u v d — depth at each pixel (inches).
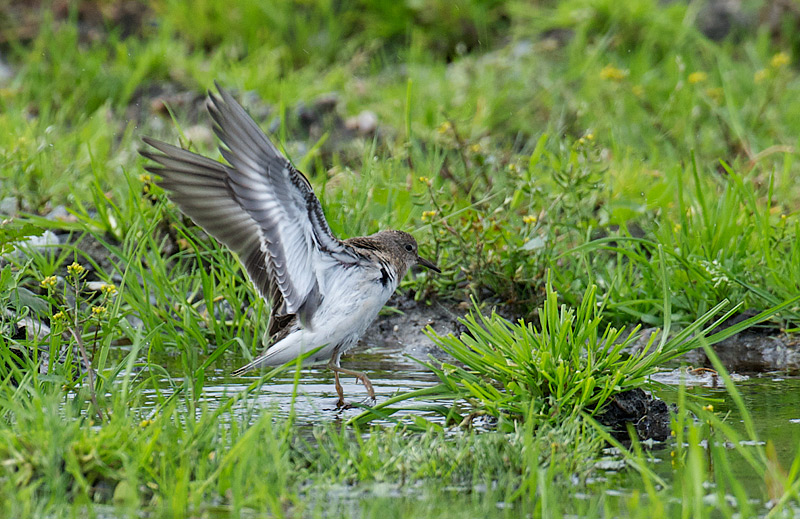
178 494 263.9
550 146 660.7
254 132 338.6
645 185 574.9
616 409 348.8
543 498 262.4
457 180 558.6
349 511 268.8
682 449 309.3
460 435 328.8
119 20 942.4
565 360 349.7
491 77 787.4
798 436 324.2
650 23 867.4
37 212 549.3
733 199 502.0
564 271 496.1
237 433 303.6
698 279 468.1
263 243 348.8
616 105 714.8
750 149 635.5
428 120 722.2
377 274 379.9
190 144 529.0
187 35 912.9
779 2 885.2
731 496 277.6
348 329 376.2
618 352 350.0
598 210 550.6
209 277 487.8
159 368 377.4
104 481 281.4
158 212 473.1
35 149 586.2
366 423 346.9
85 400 350.3
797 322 455.8
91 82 794.2
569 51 850.8
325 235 364.5
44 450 280.8
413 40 911.0
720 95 721.6
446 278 502.0
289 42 904.3
